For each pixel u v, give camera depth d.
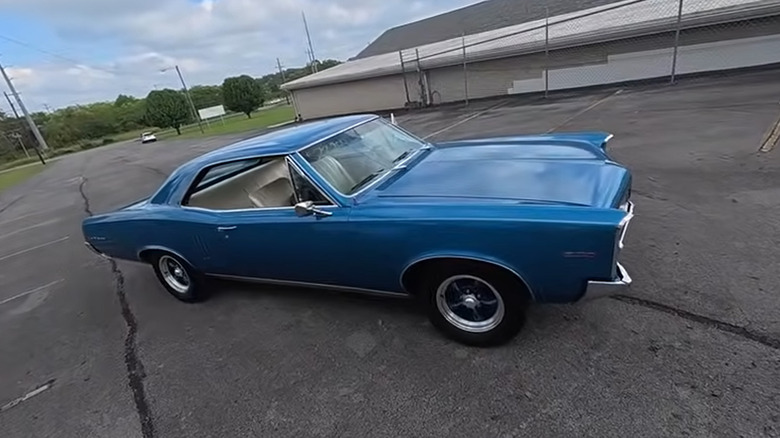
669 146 6.16
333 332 2.96
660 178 4.93
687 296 2.68
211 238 3.17
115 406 2.62
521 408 2.05
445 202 2.35
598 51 15.38
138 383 2.81
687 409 1.89
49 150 57.69
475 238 2.18
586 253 2.00
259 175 2.99
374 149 3.27
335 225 2.57
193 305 3.79
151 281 4.58
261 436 2.17
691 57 13.67
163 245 3.52
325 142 3.03
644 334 2.40
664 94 11.18
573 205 2.11
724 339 2.26
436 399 2.21
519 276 2.18
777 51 12.30
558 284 2.13
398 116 18.77
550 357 2.35
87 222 3.97
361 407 2.24
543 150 3.06
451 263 2.34
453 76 19.75
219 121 52.94
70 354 3.36
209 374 2.77
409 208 2.39
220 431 2.26
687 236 3.45
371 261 2.56
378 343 2.75
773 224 3.40
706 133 6.49
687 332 2.36
